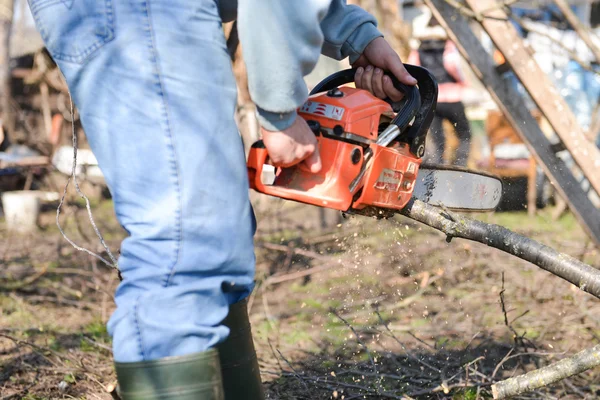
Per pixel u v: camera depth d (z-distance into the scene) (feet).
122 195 4.67
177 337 4.52
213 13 4.85
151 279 4.59
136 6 4.64
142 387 4.50
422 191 6.48
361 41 6.03
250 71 4.74
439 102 20.04
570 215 21.95
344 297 13.34
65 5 4.81
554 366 5.94
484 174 6.76
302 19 4.66
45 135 32.42
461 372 8.39
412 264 14.62
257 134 15.42
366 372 8.55
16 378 9.14
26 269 15.64
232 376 5.55
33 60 35.73
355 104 5.56
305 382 8.54
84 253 16.87
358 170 5.49
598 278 5.60
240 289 5.05
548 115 12.08
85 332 11.41
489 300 12.59
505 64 12.70
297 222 20.68
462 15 12.95
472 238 5.98
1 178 28.19
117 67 4.64
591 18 26.84
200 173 4.63
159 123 4.60
